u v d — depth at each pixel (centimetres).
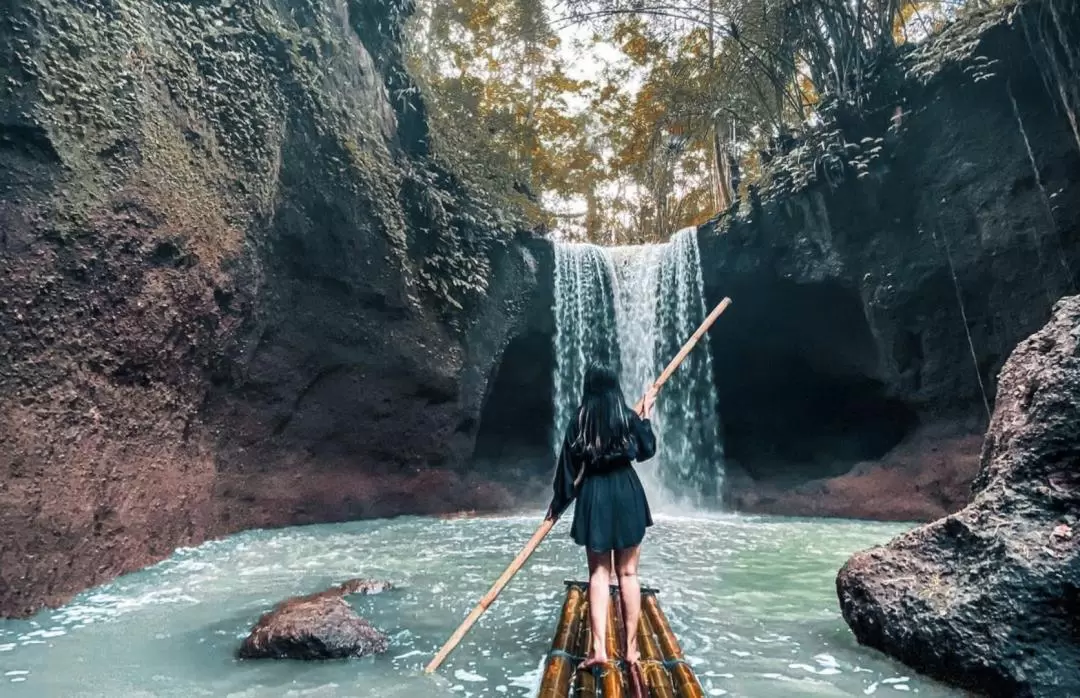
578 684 273
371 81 1211
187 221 700
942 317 1109
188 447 739
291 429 970
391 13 1316
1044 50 929
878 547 399
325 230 995
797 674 324
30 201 511
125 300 599
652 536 873
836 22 1181
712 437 1441
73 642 382
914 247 1117
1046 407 339
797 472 1355
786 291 1291
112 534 566
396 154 1219
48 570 476
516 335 1388
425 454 1171
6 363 475
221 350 790
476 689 306
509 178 1633
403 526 962
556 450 1455
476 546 767
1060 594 288
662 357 1485
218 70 826
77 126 568
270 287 906
